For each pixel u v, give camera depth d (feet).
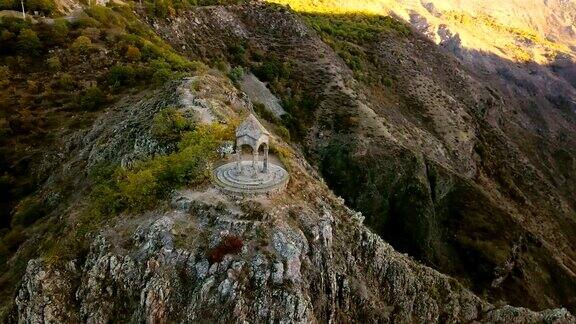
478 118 597.93
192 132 196.95
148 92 282.56
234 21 511.40
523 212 485.97
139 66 313.32
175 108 220.64
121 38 344.69
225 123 213.66
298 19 545.44
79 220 168.25
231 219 154.71
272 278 142.61
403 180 396.37
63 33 340.18
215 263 143.64
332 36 601.21
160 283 141.49
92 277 146.61
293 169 193.36
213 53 449.48
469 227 387.96
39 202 225.15
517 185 536.42
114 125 248.11
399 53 612.29
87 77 310.65
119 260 148.25
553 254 398.01
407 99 540.11
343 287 164.55
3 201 247.50
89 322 142.10
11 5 359.25
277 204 164.35
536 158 640.17
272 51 500.74
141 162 186.91
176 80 266.36
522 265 373.40
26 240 198.29
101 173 205.87
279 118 410.72
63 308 144.66
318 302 153.38
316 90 456.45
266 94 431.43
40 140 273.13
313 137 417.90
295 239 153.69
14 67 314.76
